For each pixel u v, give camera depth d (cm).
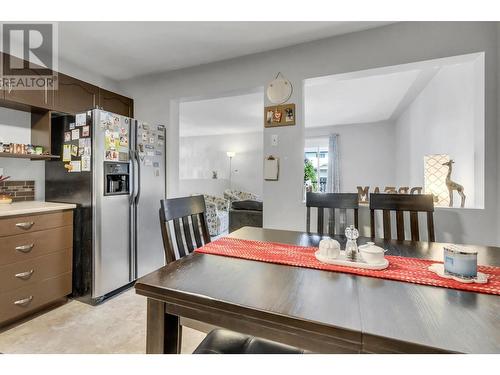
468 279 89
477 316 68
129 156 252
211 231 509
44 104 234
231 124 635
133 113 327
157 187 288
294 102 249
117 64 286
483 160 195
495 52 190
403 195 175
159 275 96
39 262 205
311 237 156
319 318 67
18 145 218
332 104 460
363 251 108
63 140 240
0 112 229
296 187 248
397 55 215
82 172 229
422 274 96
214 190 745
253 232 170
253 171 754
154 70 304
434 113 337
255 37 234
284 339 73
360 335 61
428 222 169
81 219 230
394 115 546
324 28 221
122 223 245
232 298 78
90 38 232
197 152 820
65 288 225
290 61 250
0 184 231
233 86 274
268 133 259
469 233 197
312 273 98
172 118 311
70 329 187
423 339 59
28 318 201
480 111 200
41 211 205
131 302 229
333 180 635
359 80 350
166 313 90
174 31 223
